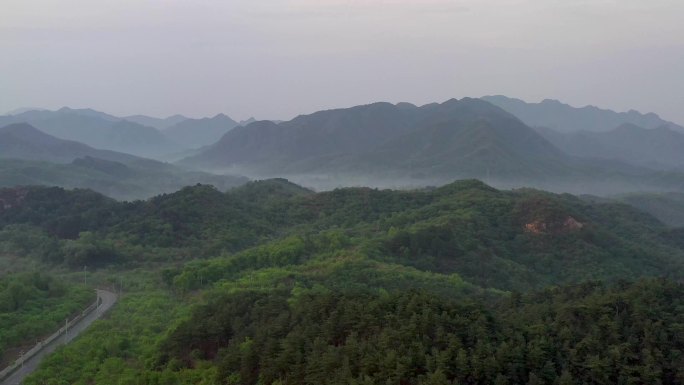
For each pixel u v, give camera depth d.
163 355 62.19
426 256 111.56
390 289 80.25
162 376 56.12
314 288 81.56
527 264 122.88
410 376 42.25
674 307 49.38
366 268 95.50
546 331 46.72
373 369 43.59
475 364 42.12
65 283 105.25
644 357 43.59
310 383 45.09
